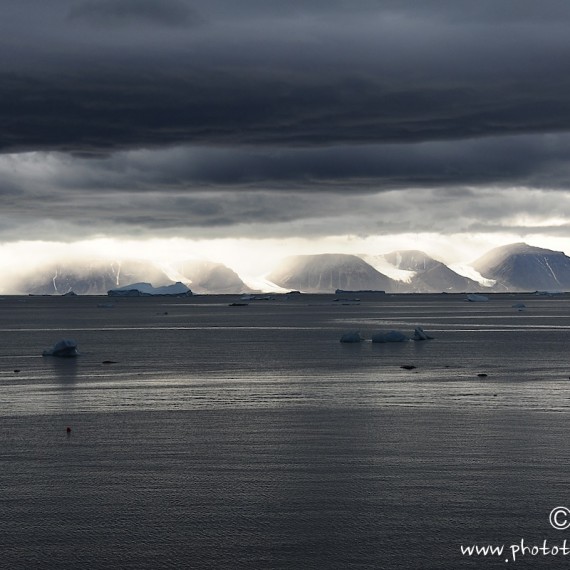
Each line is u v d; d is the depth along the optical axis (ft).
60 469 111.24
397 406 168.55
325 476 106.42
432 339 406.00
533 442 127.44
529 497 96.84
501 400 177.37
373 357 297.74
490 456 117.29
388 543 82.99
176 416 156.66
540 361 279.08
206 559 79.10
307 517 90.17
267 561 78.64
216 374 238.68
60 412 162.71
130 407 169.37
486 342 381.81
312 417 154.30
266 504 94.58
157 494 98.73
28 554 80.33
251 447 124.88
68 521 89.15
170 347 358.64
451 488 100.53
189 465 113.19
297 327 553.23
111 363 277.44
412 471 108.68
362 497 96.99
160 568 77.05
